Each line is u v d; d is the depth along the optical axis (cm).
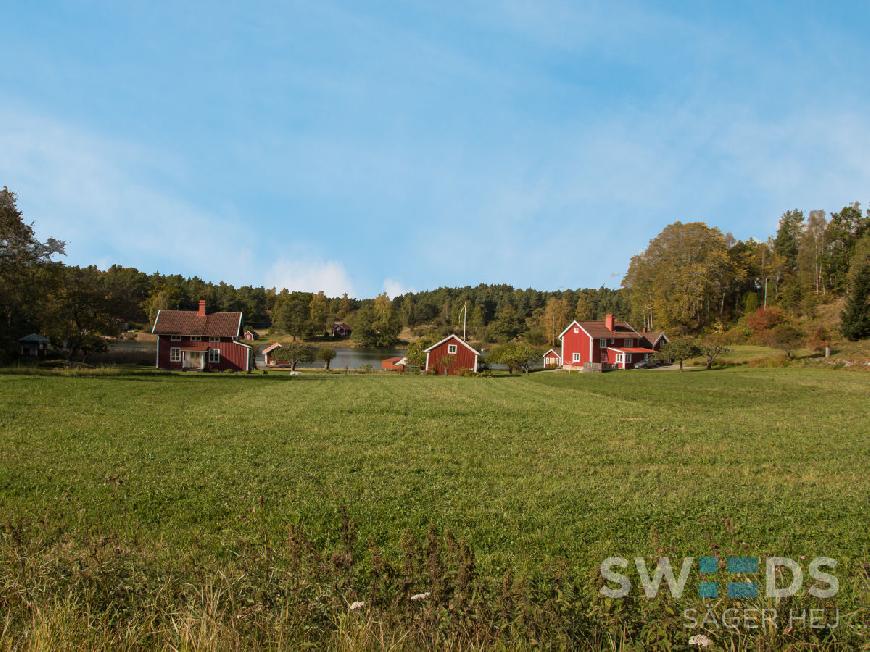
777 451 1748
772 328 7888
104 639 516
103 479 1247
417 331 15700
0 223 4125
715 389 3922
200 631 516
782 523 1024
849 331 6644
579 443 1853
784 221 11719
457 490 1243
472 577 587
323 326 15012
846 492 1261
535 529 991
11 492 1124
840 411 2770
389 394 3484
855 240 9581
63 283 5578
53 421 2005
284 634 524
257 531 938
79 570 625
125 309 6856
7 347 5991
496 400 3228
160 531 930
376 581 615
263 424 2111
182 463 1430
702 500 1179
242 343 6369
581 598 566
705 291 9256
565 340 7975
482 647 502
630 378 5081
